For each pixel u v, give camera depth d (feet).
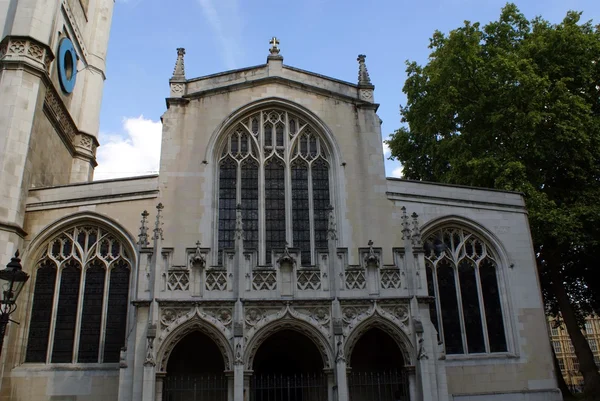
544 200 94.73
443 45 120.57
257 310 66.80
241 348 63.67
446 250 89.97
